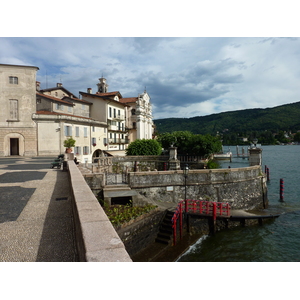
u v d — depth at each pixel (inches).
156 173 784.9
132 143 1646.2
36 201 340.5
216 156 2878.9
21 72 1321.4
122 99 2546.8
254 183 912.9
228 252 600.4
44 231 231.5
